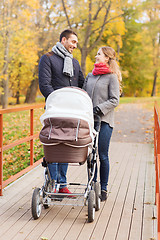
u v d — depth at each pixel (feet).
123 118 84.28
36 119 65.00
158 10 137.69
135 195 24.67
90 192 19.54
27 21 94.12
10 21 89.71
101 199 23.31
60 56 22.66
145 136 57.26
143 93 215.92
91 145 19.08
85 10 99.19
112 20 101.65
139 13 111.45
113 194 24.90
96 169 23.84
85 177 29.48
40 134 18.71
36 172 31.04
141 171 31.68
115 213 21.07
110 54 22.66
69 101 18.43
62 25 98.89
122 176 29.91
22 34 94.02
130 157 37.96
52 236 17.69
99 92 22.59
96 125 20.90
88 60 103.60
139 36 156.87
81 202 23.06
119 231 18.43
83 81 24.45
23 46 94.73
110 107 22.12
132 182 28.04
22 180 28.32
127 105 122.11
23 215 20.56
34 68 114.32
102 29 101.35
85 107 18.52
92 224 19.31
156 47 165.17
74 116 18.11
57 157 18.45
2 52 92.89
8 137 53.36
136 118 84.43
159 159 16.98
